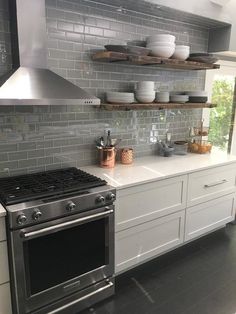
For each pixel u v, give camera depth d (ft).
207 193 9.26
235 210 10.75
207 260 8.80
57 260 6.14
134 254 7.75
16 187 6.36
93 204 6.32
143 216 7.66
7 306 5.83
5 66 6.73
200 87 11.09
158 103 8.77
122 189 7.00
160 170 8.27
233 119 12.98
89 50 7.92
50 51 7.27
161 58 8.21
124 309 6.82
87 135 8.45
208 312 6.73
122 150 8.88
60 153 8.04
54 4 7.13
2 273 5.62
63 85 6.40
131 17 8.54
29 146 7.47
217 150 11.32
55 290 6.22
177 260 8.80
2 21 6.51
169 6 7.94
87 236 6.48
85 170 8.14
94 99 6.50
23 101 5.47
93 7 7.77
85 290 6.75
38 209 5.53
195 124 11.27
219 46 10.32
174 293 7.36
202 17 9.02
